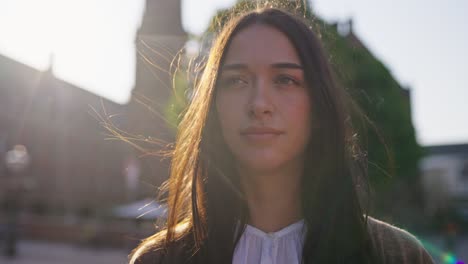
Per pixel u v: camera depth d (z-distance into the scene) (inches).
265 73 52.0
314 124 53.8
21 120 1472.7
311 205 53.6
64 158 1626.5
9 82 1448.1
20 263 698.2
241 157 51.5
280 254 53.4
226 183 55.5
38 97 1537.9
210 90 54.8
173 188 60.6
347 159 54.2
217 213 55.4
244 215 54.9
